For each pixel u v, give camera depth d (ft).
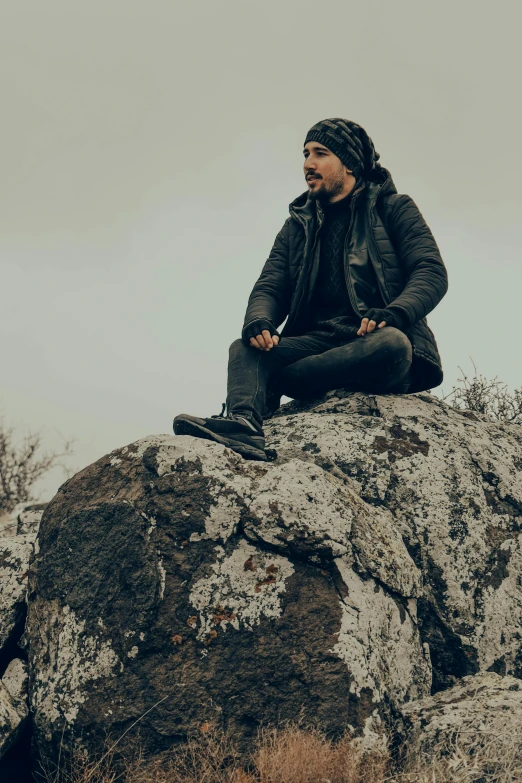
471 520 15.99
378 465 16.43
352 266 18.33
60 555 14.46
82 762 13.00
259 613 13.38
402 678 13.87
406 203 18.79
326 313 18.83
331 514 14.10
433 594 15.29
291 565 13.71
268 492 14.12
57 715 13.28
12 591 14.98
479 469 16.74
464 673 14.92
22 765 13.92
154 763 12.81
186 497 14.15
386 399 17.83
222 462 14.64
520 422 23.38
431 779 11.93
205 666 13.16
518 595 15.74
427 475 16.34
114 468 15.02
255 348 17.58
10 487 38.06
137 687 13.16
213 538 13.85
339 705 12.91
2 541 15.84
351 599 13.65
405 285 18.22
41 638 14.14
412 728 13.07
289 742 12.37
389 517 15.78
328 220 19.04
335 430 16.99
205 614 13.42
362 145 18.99
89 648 13.57
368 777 12.32
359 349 17.20
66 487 15.24
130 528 14.11
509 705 12.85
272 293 19.06
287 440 17.06
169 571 13.69
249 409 16.90
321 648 13.17
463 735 12.50
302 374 17.71
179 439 15.10
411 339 17.92
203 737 12.85
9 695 13.67
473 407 23.68
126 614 13.60
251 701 12.99
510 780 11.78
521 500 16.69
